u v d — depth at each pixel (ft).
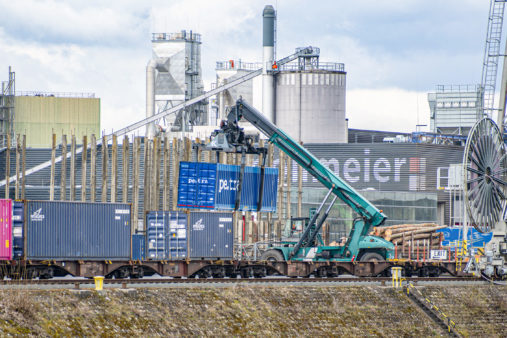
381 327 617.21
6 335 438.81
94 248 631.97
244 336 542.57
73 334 470.39
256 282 636.07
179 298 556.10
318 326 589.32
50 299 492.13
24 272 597.93
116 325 498.69
